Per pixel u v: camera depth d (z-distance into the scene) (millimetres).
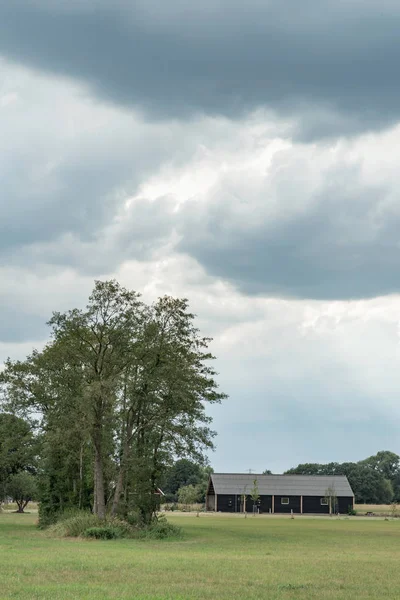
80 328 58812
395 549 45625
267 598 21281
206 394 59062
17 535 54656
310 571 29688
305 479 140625
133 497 57969
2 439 69062
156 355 57938
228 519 100688
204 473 189750
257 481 139500
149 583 24219
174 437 57906
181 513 128625
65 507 66750
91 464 66562
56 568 28438
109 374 58656
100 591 21672
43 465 67875
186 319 59969
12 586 22281
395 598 21891
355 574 28781
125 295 59344
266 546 46750
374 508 158000
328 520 103188
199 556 36500
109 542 47875
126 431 58438
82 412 56500
